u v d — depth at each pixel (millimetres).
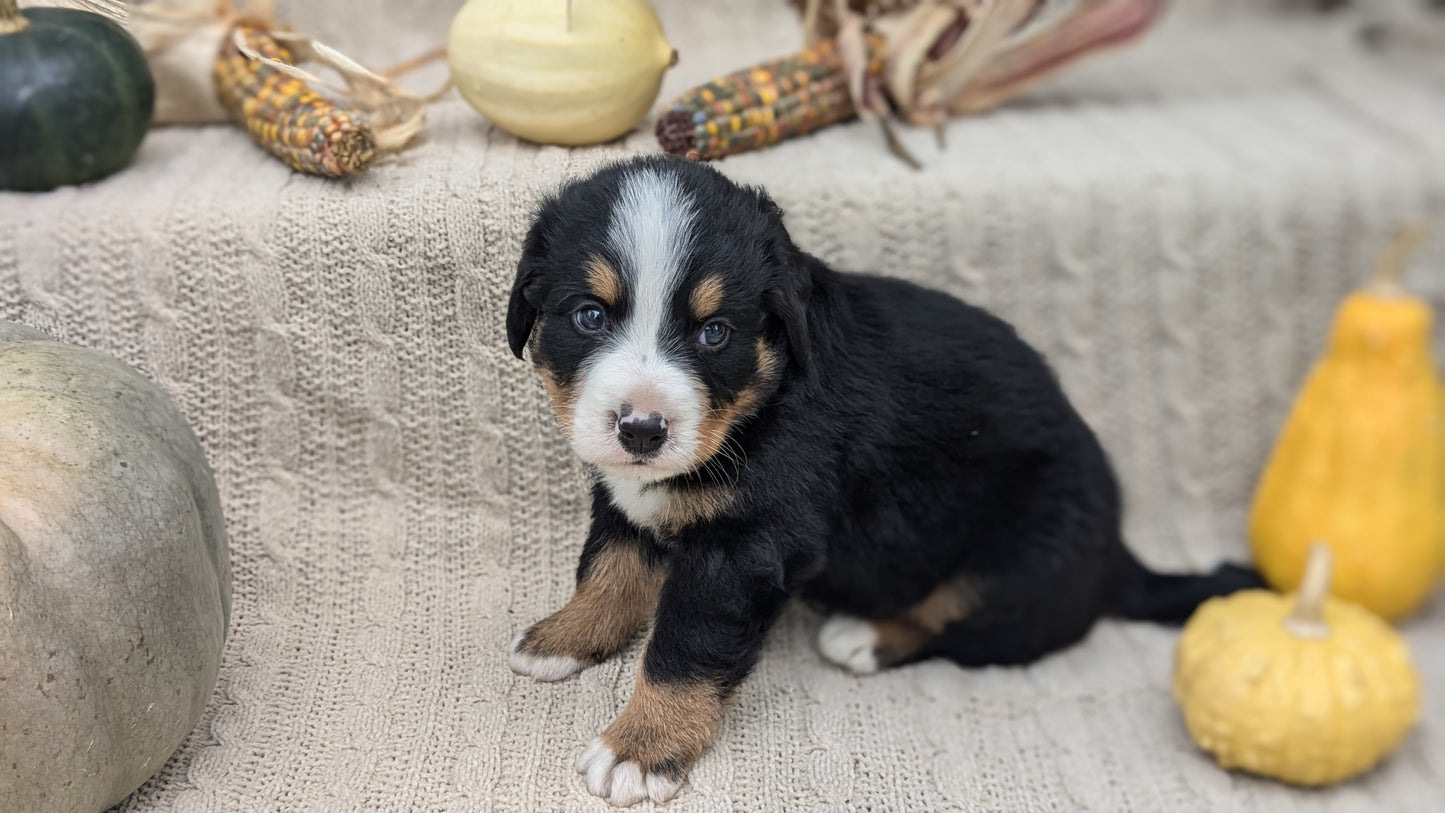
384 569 658
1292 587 659
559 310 518
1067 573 608
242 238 638
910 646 625
